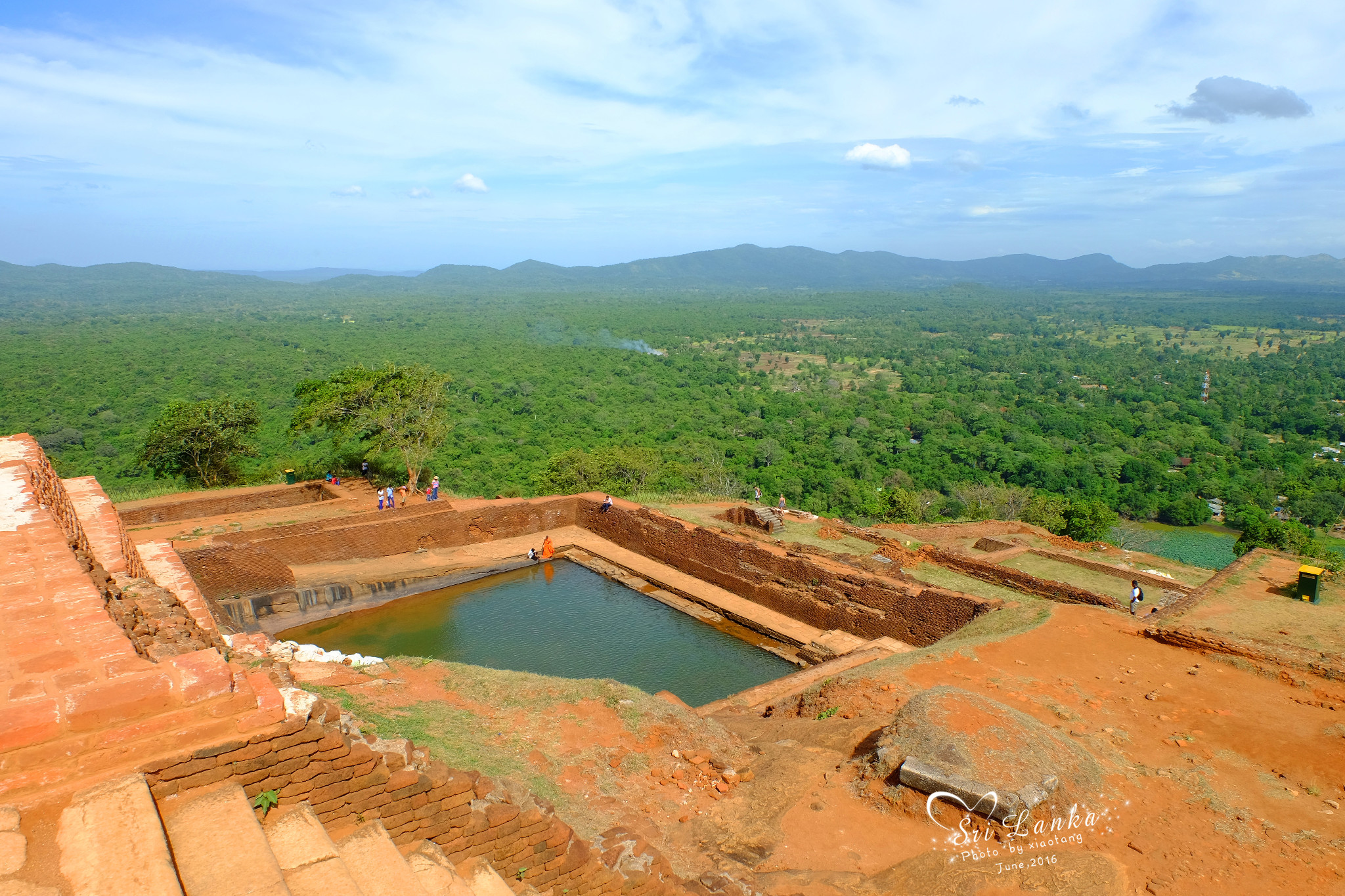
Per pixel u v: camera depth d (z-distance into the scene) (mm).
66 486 13992
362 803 5969
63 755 4797
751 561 24016
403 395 33500
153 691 5145
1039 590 20438
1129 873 7977
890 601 20094
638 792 9562
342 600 23391
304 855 5141
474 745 9242
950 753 9367
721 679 18719
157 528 24797
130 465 51844
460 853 6477
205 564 22234
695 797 9719
